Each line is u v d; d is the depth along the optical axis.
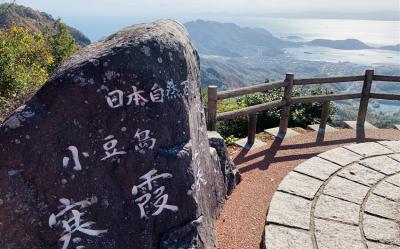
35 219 1.97
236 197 3.69
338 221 2.96
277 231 2.81
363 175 3.74
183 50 2.53
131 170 2.20
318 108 7.10
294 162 4.61
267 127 6.70
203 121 3.13
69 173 2.01
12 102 5.13
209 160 3.16
